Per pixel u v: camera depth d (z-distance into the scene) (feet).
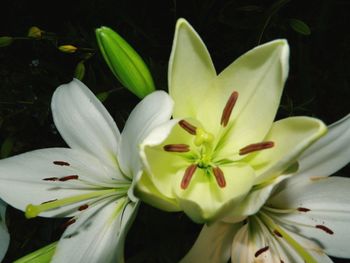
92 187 1.49
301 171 1.39
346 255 1.41
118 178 1.48
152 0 2.50
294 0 2.74
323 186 1.42
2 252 1.51
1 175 1.46
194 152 1.32
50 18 2.84
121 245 1.23
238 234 1.40
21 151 2.31
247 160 1.27
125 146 1.36
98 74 2.38
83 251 1.40
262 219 1.47
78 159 1.49
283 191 1.44
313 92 2.28
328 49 2.72
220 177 1.23
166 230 1.65
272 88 1.24
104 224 1.44
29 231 2.12
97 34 1.41
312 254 1.42
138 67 1.44
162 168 1.22
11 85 2.44
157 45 2.36
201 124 1.29
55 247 1.43
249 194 1.21
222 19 2.21
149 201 1.14
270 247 1.44
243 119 1.30
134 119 1.29
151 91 1.47
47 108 2.21
